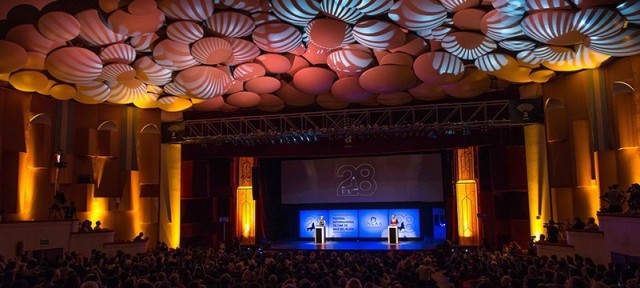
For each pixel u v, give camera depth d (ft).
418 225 79.05
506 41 42.52
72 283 21.01
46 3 35.32
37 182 53.06
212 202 76.23
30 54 42.86
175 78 51.37
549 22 37.29
